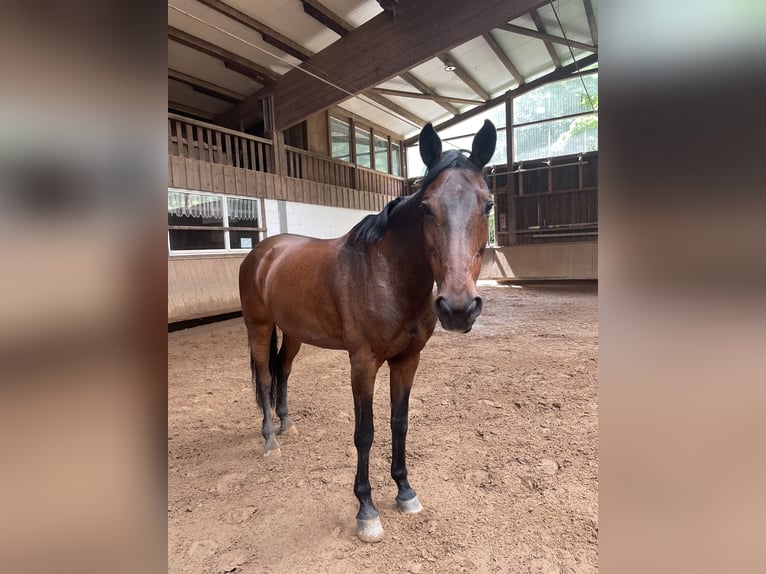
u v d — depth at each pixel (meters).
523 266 9.73
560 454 1.98
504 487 1.73
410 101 9.46
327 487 1.79
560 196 9.39
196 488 1.80
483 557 1.33
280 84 7.05
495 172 10.10
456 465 1.91
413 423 2.39
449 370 3.37
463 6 5.23
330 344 1.74
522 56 8.35
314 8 5.60
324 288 1.57
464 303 1.03
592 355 3.64
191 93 7.38
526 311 6.07
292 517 1.58
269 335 2.24
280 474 1.91
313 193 7.99
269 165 7.26
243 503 1.68
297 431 2.36
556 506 1.59
